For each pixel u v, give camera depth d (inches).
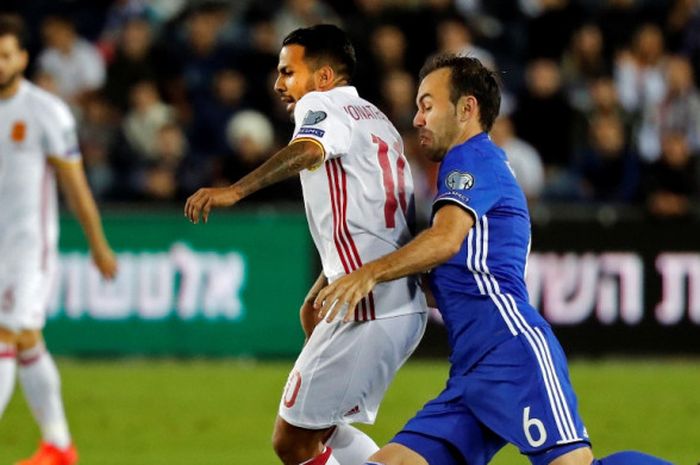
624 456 747.4
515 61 2389.3
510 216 773.9
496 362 761.0
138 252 1859.0
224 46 2253.9
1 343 1084.5
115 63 2162.9
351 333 818.2
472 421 773.3
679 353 1929.1
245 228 1877.5
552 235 1907.0
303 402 828.6
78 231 1843.0
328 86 844.0
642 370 1819.6
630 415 1477.6
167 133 2007.9
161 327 1865.2
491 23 2448.3
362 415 848.3
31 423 1397.6
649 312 1925.4
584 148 2156.7
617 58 2395.4
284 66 846.5
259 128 2070.6
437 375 1750.7
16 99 1090.7
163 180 1948.8
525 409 752.3
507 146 2046.0
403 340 831.7
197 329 1871.3
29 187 1089.4
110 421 1408.7
